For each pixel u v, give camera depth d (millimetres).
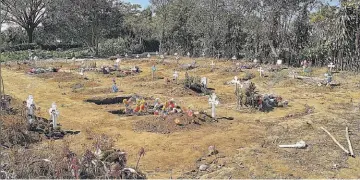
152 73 26344
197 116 14258
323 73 24297
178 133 12602
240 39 37844
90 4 47656
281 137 11969
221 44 39625
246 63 31734
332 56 26562
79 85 22531
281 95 19156
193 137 12125
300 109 16078
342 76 23281
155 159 10305
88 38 48969
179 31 47500
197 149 11000
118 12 51094
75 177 8086
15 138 11188
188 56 41812
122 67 30938
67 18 48531
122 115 15539
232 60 35312
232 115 15266
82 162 8469
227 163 9883
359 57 25125
